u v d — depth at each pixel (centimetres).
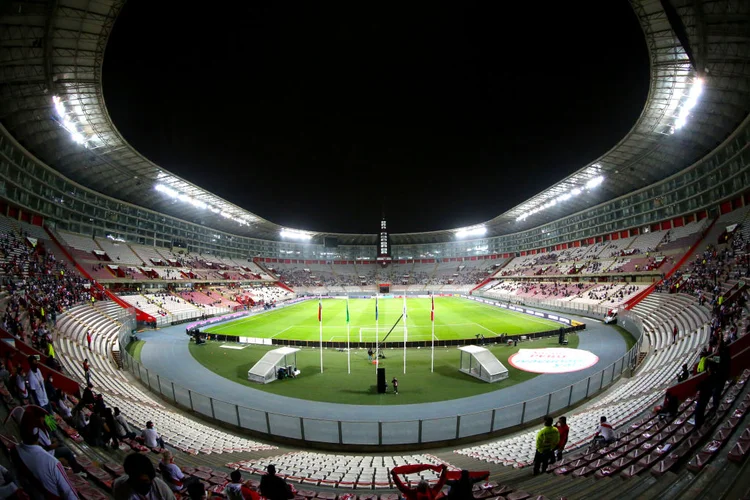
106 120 3809
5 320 2044
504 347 3322
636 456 885
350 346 3419
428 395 2208
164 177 5581
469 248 11812
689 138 4231
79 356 2384
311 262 12081
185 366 2875
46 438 746
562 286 6506
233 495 634
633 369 2388
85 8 2577
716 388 960
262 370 2516
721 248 3844
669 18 2562
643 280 4975
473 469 1170
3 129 3331
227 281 7800
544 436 964
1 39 2519
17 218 4091
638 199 5800
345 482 1075
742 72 2852
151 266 5978
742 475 586
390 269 12150
